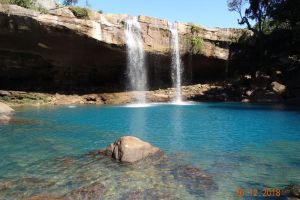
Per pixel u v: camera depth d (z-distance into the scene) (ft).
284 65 113.70
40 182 28.02
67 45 87.15
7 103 84.17
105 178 28.91
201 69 116.67
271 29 137.49
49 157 35.86
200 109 78.48
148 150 35.50
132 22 96.32
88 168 31.60
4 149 39.34
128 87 104.88
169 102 99.35
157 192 26.08
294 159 35.42
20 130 50.60
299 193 25.64
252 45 119.14
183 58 110.22
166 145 41.37
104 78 104.12
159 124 56.75
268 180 29.07
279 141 43.80
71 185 27.40
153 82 111.34
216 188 27.12
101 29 88.28
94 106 85.35
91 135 47.39
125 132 49.75
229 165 33.17
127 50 95.25
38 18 77.66
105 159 34.42
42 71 93.20
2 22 75.92
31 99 88.28
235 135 47.62
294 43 119.03
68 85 99.40
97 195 25.35
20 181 28.25
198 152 38.01
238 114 69.00
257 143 42.68
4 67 87.30
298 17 111.65
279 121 59.52
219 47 115.03
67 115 67.00
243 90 104.63
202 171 31.12
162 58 105.40
